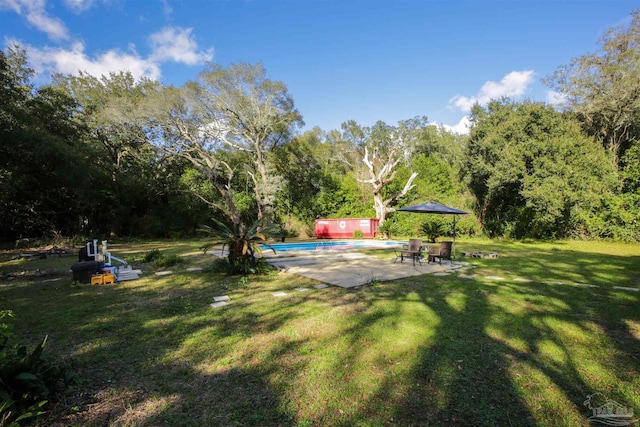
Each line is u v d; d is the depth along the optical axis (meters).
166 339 3.79
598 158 16.67
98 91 21.36
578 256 11.24
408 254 9.97
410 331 3.99
